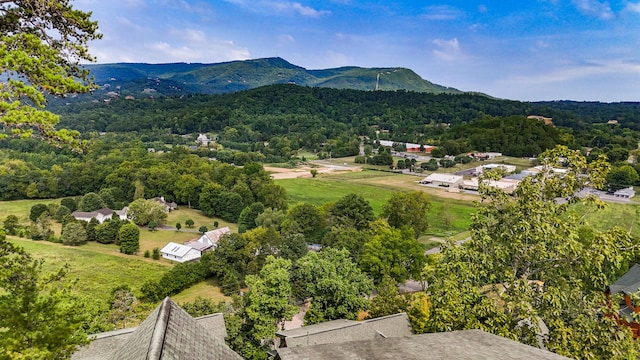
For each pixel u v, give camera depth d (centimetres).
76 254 7825
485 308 2208
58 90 1320
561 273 2500
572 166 2572
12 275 1357
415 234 8481
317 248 7988
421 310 4028
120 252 8212
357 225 8400
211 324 3531
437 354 1382
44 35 1398
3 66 1176
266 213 9306
